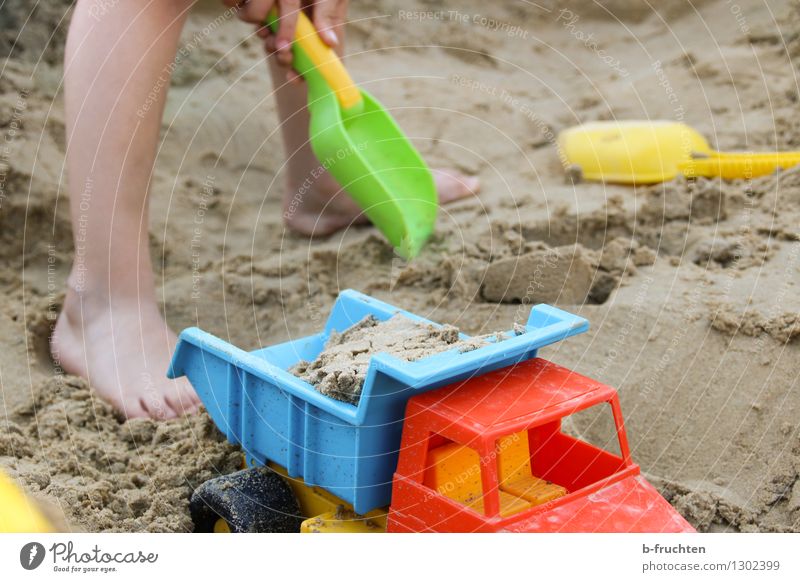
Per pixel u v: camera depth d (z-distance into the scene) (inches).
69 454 65.6
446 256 87.5
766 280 79.0
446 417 49.6
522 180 104.6
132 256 74.5
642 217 92.7
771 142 107.9
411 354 56.3
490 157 110.4
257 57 125.0
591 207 94.5
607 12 144.9
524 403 51.4
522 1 147.4
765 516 61.6
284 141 93.7
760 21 133.9
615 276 83.1
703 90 121.3
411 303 84.2
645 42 138.3
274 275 89.0
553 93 126.6
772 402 68.1
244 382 58.7
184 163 104.7
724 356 72.1
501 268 83.3
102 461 65.8
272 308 86.0
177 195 99.7
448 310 82.6
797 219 88.2
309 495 58.7
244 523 56.7
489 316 81.2
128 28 71.6
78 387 73.2
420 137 114.3
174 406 71.1
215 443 66.4
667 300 78.0
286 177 95.4
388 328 62.6
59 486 60.3
